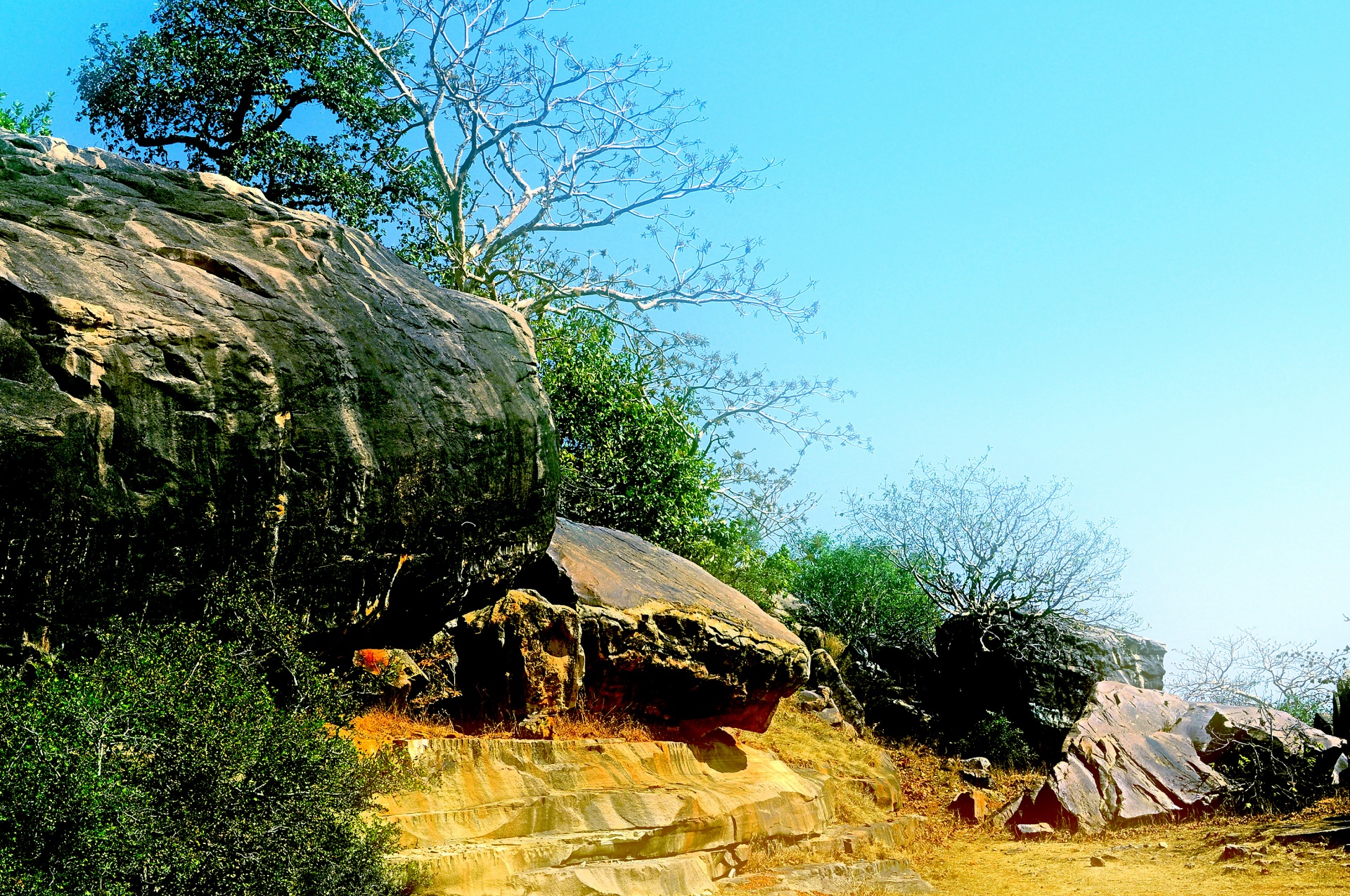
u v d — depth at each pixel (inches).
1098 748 628.1
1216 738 641.6
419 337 383.9
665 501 760.3
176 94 861.2
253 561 304.5
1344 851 442.6
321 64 900.0
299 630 308.5
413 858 296.5
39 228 293.6
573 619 430.0
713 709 490.6
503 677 413.4
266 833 235.1
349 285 368.8
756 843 429.4
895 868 470.0
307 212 393.4
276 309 327.3
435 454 365.7
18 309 263.7
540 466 424.2
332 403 329.7
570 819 360.2
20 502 245.6
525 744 377.1
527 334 460.4
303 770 251.1
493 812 341.1
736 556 853.8
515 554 423.2
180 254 321.1
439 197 937.5
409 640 406.6
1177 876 438.0
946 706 855.7
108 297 284.5
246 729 241.3
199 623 286.5
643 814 380.8
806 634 847.7
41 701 209.3
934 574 925.2
